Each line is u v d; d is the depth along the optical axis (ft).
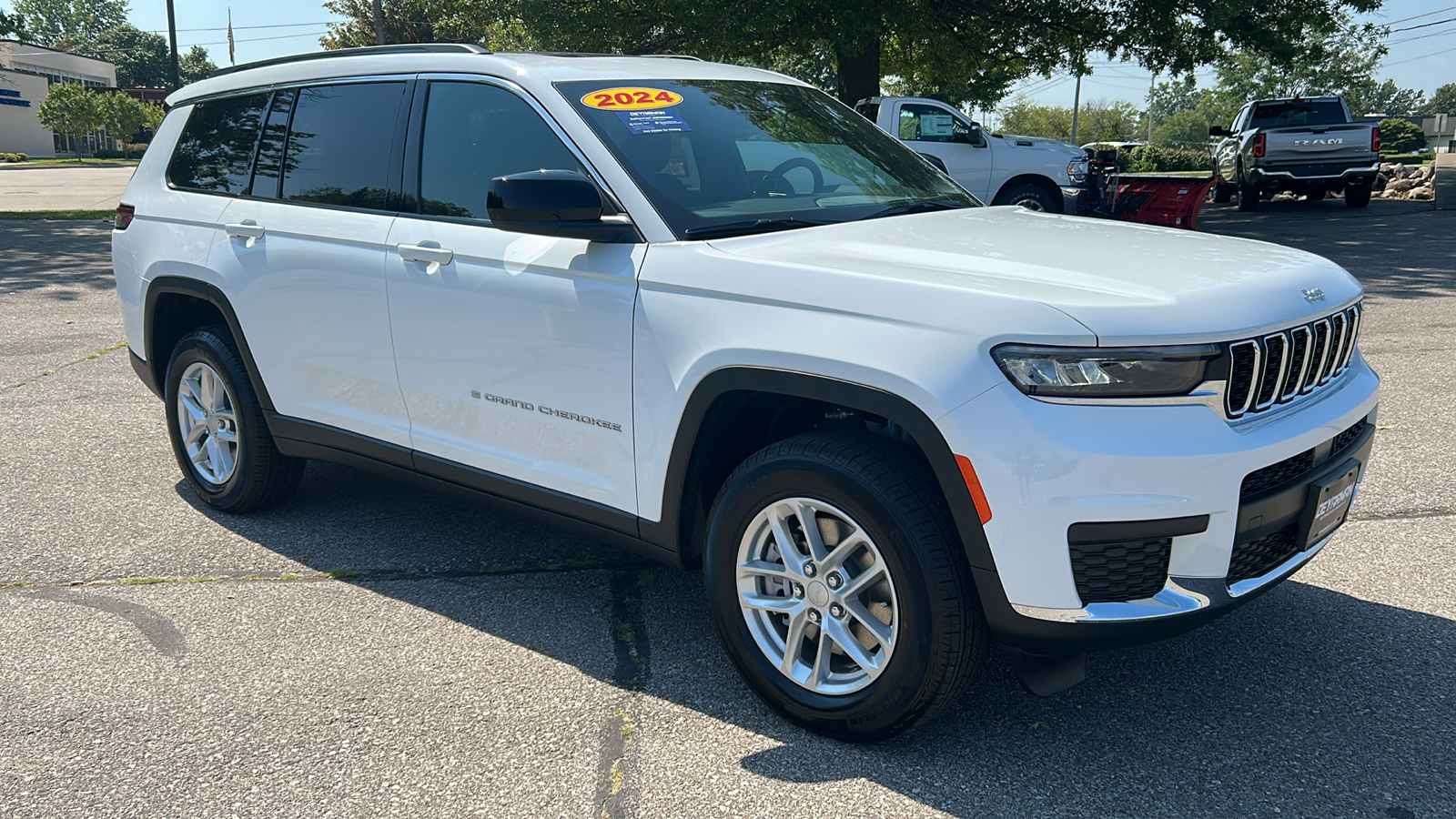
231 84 15.15
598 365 10.63
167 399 15.88
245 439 14.83
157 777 9.25
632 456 10.55
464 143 12.05
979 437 8.23
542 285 10.99
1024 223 11.49
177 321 15.93
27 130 231.50
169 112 16.16
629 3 56.13
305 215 13.46
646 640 11.71
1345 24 55.67
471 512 15.79
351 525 15.28
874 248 9.96
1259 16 55.26
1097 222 11.76
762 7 51.93
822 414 10.60
